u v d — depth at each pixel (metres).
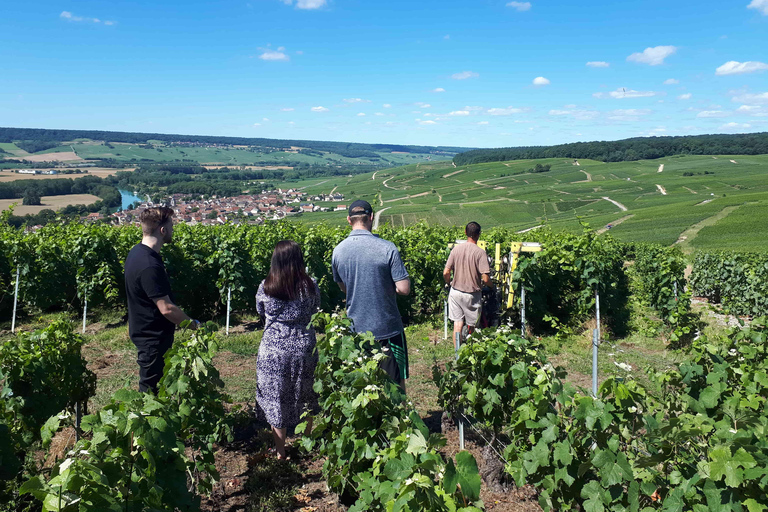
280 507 3.49
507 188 151.50
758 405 3.24
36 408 3.85
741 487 2.39
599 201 115.38
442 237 14.37
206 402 3.60
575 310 10.04
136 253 3.81
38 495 1.82
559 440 3.09
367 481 2.71
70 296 11.81
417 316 11.17
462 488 2.04
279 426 3.96
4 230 12.68
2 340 9.04
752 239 55.00
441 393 4.70
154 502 2.14
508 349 3.91
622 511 2.72
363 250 4.00
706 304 14.59
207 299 11.62
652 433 2.82
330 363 3.83
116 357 7.45
